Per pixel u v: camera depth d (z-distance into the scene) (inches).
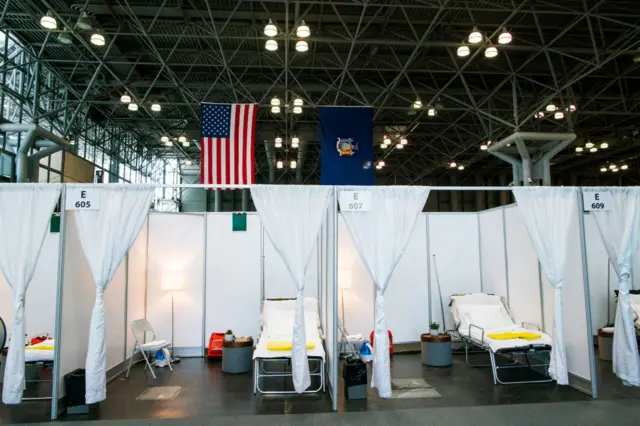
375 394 194.9
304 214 185.2
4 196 173.9
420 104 389.1
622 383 201.5
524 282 245.9
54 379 167.3
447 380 214.8
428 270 290.8
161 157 714.8
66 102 404.8
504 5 285.4
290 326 242.1
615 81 390.6
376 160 694.5
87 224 177.2
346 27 291.9
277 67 376.5
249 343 238.4
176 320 273.4
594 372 184.7
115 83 401.1
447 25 315.6
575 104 382.6
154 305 270.2
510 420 161.3
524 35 330.6
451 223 297.0
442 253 293.9
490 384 207.2
